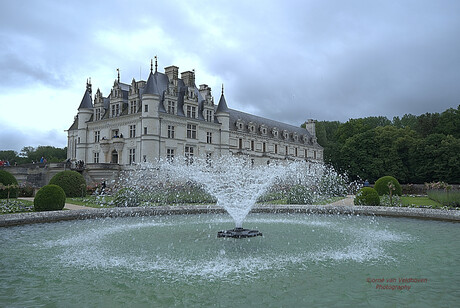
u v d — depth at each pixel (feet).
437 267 33.86
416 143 230.68
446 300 25.85
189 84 188.75
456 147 212.84
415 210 67.10
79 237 48.32
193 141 183.93
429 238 47.62
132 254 38.47
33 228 55.83
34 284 29.32
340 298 26.18
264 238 47.21
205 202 99.55
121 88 184.44
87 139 196.75
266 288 28.17
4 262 35.68
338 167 292.20
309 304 25.08
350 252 39.29
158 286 28.66
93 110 200.44
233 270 32.63
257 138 248.93
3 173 100.53
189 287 28.40
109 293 27.27
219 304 25.13
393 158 240.32
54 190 74.02
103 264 34.71
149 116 162.50
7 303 25.39
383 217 68.74
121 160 174.70
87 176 162.61
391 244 43.70
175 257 37.14
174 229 55.11
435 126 263.08
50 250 40.63
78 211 65.21
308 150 306.76
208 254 38.32
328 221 63.82
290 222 62.44
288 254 38.32
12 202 83.71
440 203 96.48
